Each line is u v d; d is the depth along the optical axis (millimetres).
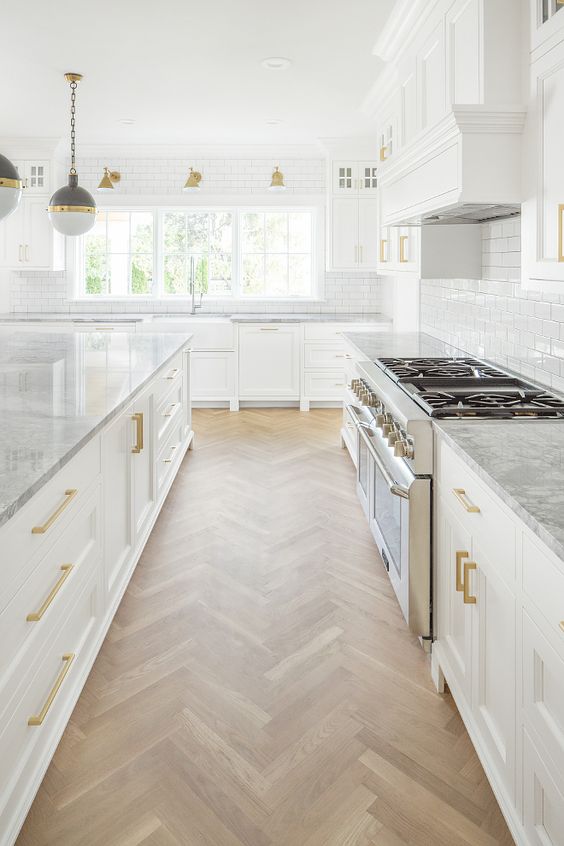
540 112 2236
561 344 2723
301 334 7328
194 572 3303
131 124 6383
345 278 7910
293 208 7801
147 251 7883
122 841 1699
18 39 4184
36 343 4680
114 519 2693
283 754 2016
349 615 2887
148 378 3176
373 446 2971
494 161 2414
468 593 1916
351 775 1933
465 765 1979
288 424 6703
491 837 1720
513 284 3248
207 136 6902
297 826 1749
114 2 3646
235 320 7293
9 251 7184
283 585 3170
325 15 3805
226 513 4121
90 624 2289
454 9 2898
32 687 1647
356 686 2369
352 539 3725
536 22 2270
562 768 1286
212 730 2123
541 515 1357
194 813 1789
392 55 4203
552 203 2152
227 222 7910
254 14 3805
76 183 4609
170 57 4488
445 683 2332
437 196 2709
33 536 1633
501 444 1964
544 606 1367
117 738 2084
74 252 7793
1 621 1437
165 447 4145
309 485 4691
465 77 2770
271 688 2352
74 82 4965
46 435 2006
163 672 2449
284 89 5215
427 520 2371
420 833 1730
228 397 7422
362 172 7133
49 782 1897
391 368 3340
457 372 3258
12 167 3320
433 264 3734
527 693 1475
